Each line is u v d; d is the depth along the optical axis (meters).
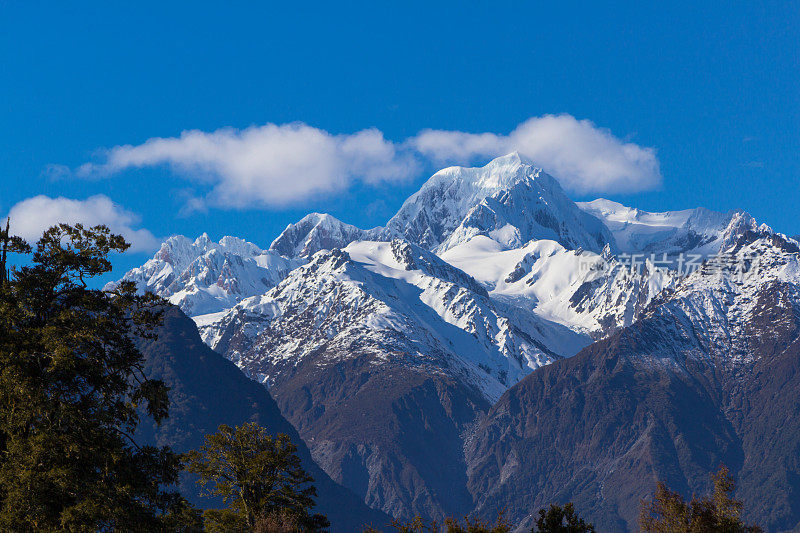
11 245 121.56
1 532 106.25
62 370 115.44
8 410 111.00
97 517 108.50
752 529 113.44
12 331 113.19
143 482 117.94
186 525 119.56
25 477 107.06
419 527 113.75
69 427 112.56
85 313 118.75
